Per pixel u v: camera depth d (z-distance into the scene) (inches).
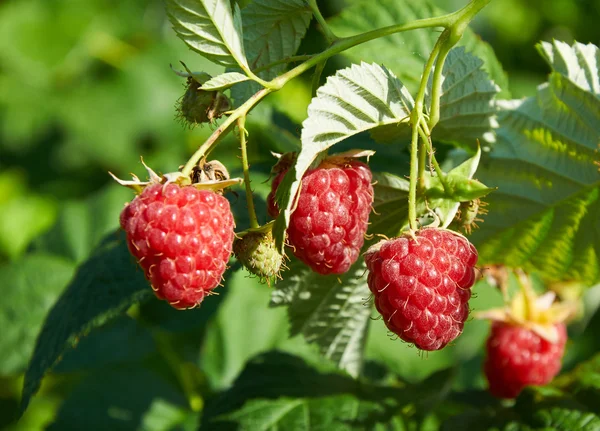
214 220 11.6
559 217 13.7
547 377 14.2
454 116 12.9
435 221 11.9
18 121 25.2
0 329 16.2
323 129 11.7
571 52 13.2
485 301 18.3
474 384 17.7
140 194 11.6
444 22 11.8
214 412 13.9
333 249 11.8
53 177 25.5
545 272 14.2
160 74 25.5
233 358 16.4
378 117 11.9
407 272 11.5
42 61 25.5
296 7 12.5
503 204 13.8
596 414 13.4
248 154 16.0
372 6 14.4
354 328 13.6
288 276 13.1
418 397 13.9
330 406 13.8
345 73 11.7
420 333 11.5
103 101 25.3
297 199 11.7
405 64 14.1
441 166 14.0
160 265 11.5
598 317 19.4
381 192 12.6
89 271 14.0
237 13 11.9
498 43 26.9
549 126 13.4
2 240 24.5
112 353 16.2
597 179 13.4
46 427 16.1
